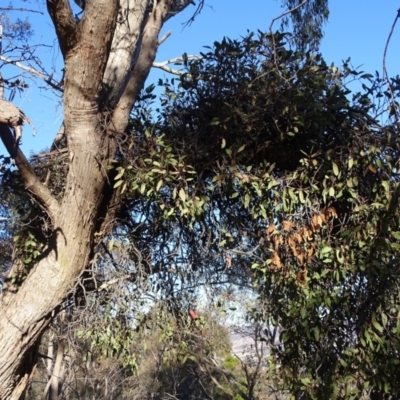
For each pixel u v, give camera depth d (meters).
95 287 5.39
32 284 5.20
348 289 5.34
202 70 5.64
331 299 5.27
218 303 6.17
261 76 5.44
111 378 16.05
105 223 5.55
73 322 5.63
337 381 5.25
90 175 5.16
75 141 5.09
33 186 5.16
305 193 5.45
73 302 5.65
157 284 6.11
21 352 5.17
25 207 6.07
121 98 5.33
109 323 5.88
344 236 5.30
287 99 5.29
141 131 5.58
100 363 15.17
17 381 5.34
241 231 5.71
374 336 5.16
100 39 4.93
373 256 5.21
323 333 5.32
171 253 5.87
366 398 5.21
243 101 5.47
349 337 5.31
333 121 5.41
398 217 5.23
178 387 17.59
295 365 5.45
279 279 5.40
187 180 5.21
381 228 5.21
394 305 5.22
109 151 5.26
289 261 5.39
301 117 5.26
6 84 5.43
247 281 6.11
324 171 5.33
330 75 5.56
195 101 5.61
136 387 17.56
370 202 5.34
